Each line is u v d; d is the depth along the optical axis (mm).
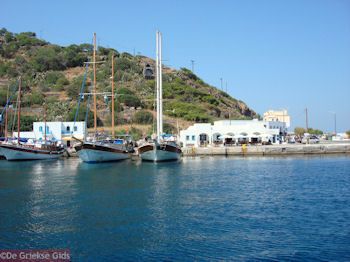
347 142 82562
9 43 174250
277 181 31766
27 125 91125
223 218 18766
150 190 27359
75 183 31594
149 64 169625
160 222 18078
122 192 26594
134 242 15188
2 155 63812
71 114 98062
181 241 15250
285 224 17562
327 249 14164
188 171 40500
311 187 28234
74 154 69438
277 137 80250
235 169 42219
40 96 119250
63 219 18828
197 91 158625
